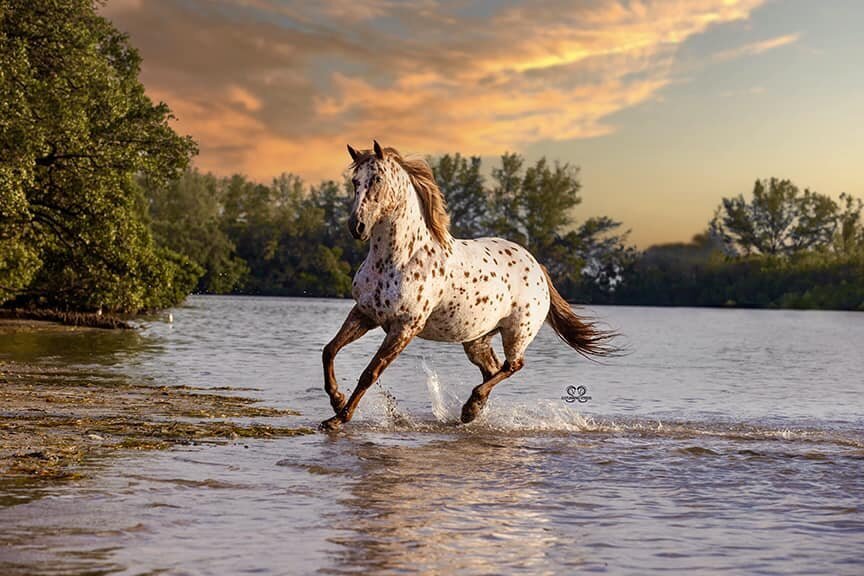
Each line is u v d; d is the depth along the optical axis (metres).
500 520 4.99
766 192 107.62
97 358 17.16
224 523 4.68
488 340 10.13
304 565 3.98
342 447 7.39
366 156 8.63
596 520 5.09
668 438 8.64
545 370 17.98
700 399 12.95
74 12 26.38
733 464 7.09
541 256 104.12
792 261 95.94
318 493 5.51
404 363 18.86
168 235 90.25
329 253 105.19
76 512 4.75
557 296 10.76
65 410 8.99
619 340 32.66
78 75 25.33
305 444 7.50
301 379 14.28
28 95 23.55
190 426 8.12
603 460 7.15
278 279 107.06
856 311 85.69
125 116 28.05
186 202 96.12
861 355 24.80
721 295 94.62
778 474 6.68
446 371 17.12
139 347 20.94
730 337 35.97
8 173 21.23
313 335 28.56
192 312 47.50
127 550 4.09
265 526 4.64
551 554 4.33
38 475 5.68
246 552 4.15
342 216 119.88
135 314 40.12
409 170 8.99
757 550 4.50
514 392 13.48
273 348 22.14
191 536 4.39
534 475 6.43
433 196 9.01
